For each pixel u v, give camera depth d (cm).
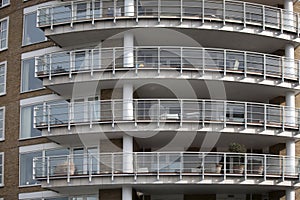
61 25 4909
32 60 5428
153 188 4759
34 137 5275
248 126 4744
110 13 4862
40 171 5062
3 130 5466
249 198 5172
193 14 4866
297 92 5066
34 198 5184
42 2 5469
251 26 4922
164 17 4772
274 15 5075
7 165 5381
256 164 4728
